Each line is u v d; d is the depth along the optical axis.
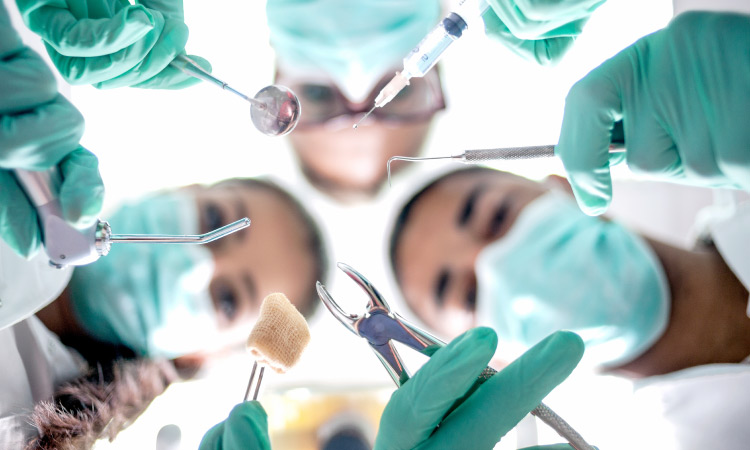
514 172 1.52
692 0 1.42
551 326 1.33
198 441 1.42
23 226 0.84
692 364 1.34
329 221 1.54
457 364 0.71
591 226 1.37
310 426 1.42
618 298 1.30
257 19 1.71
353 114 1.49
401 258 1.46
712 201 1.70
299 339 0.73
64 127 0.85
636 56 0.97
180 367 1.41
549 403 1.51
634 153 0.96
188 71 0.97
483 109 1.71
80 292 1.33
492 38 1.15
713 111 0.88
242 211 1.44
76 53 0.90
